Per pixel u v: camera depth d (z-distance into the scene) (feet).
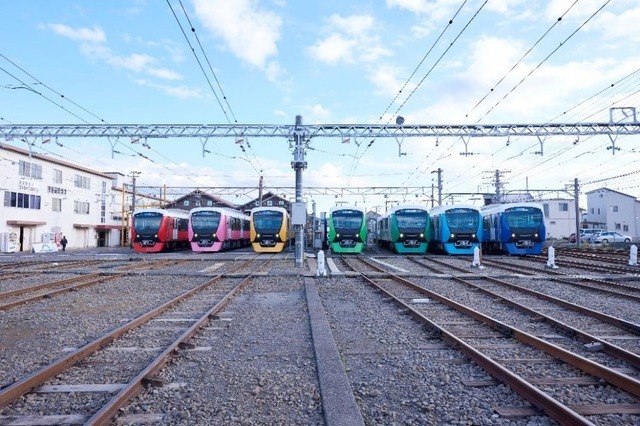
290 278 53.93
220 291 43.16
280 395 16.21
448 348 22.45
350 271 60.90
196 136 72.02
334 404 14.98
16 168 132.57
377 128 71.61
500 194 154.20
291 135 71.72
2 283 49.39
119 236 196.03
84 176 167.73
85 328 26.99
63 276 55.42
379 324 28.40
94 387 16.81
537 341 22.09
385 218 121.39
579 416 13.00
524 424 13.84
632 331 26.12
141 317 28.09
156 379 16.97
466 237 93.97
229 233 116.06
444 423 14.01
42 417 14.30
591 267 64.54
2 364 19.88
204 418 14.28
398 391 16.70
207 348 22.45
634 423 13.87
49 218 147.02
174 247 130.72
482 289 42.34
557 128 70.44
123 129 72.02
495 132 70.95
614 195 229.45
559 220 230.27
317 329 26.08
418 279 52.90
